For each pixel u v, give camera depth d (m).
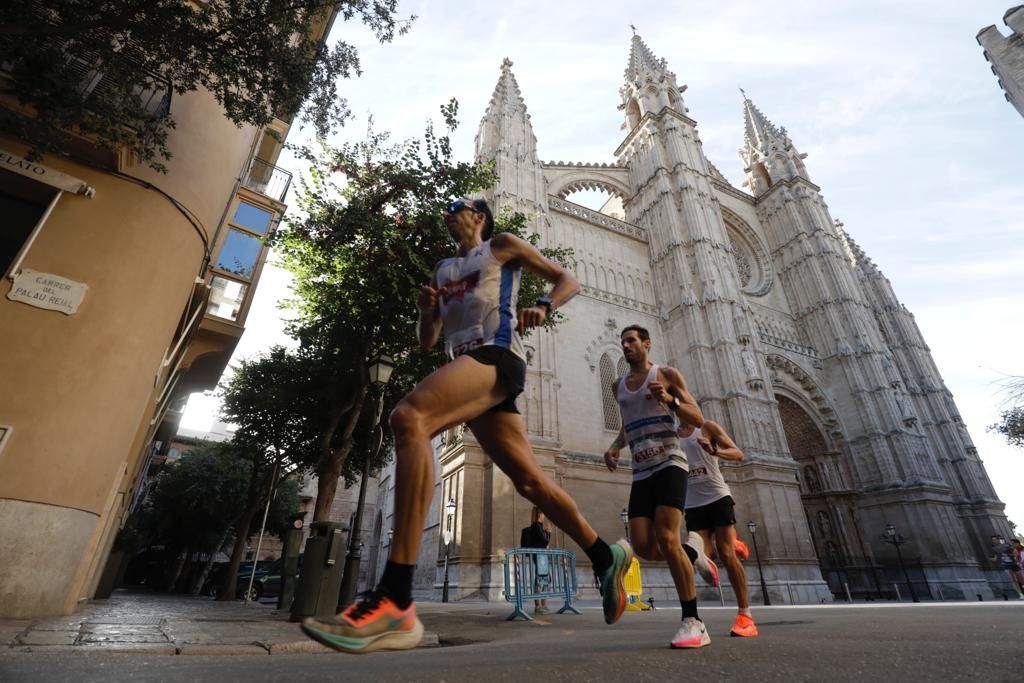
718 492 4.47
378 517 41.03
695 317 31.86
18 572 6.15
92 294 7.67
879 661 2.07
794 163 48.97
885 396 36.19
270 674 2.04
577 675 1.91
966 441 45.19
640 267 35.94
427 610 11.58
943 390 48.16
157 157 8.94
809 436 37.44
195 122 9.94
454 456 23.48
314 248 11.95
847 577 32.72
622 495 25.47
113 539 11.90
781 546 26.20
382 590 1.47
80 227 7.87
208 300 12.83
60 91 6.65
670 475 3.49
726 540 4.25
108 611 7.78
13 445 6.50
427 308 2.32
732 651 2.55
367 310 12.38
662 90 43.78
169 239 8.91
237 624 6.38
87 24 6.29
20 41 6.10
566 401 27.00
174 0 6.80
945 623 3.98
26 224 7.67
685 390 3.72
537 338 26.02
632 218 39.94
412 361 13.84
